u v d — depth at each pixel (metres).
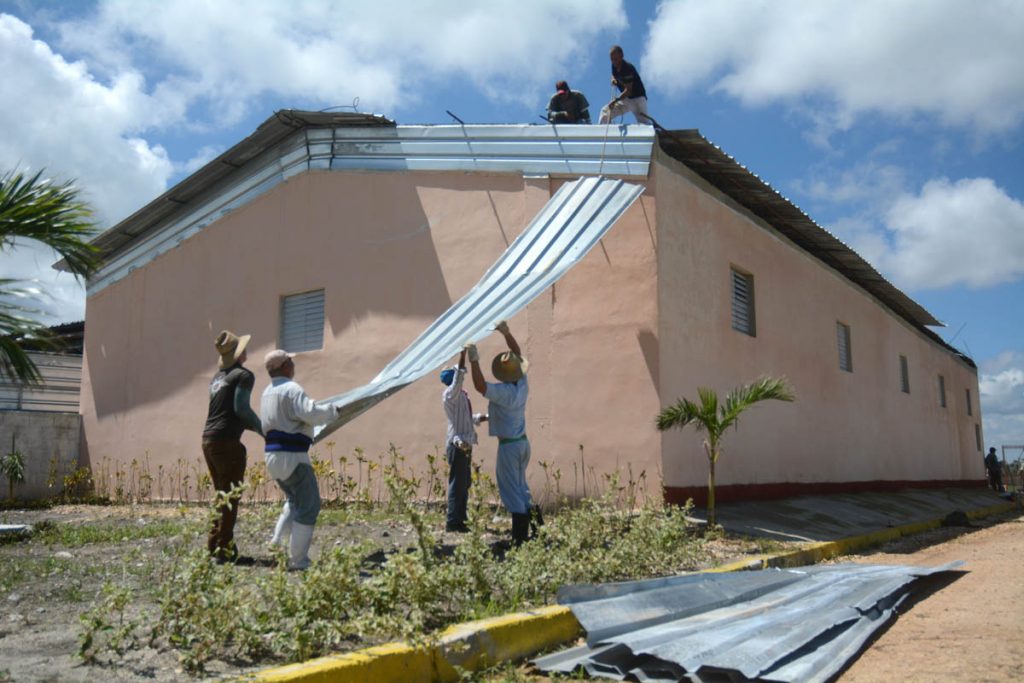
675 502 10.62
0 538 7.91
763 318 13.91
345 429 12.55
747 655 4.43
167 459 14.81
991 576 8.05
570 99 12.92
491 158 11.99
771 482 13.62
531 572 5.93
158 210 15.30
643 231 10.92
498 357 7.40
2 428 15.36
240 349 6.71
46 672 3.80
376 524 8.95
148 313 15.55
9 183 6.52
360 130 13.16
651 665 4.53
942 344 26.62
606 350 10.88
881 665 4.77
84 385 16.48
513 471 7.22
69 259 6.84
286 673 3.71
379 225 12.79
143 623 4.23
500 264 10.10
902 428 21.17
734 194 13.34
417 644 4.25
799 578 6.92
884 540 11.84
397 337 12.38
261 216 14.11
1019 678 4.44
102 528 8.92
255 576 5.31
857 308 18.83
